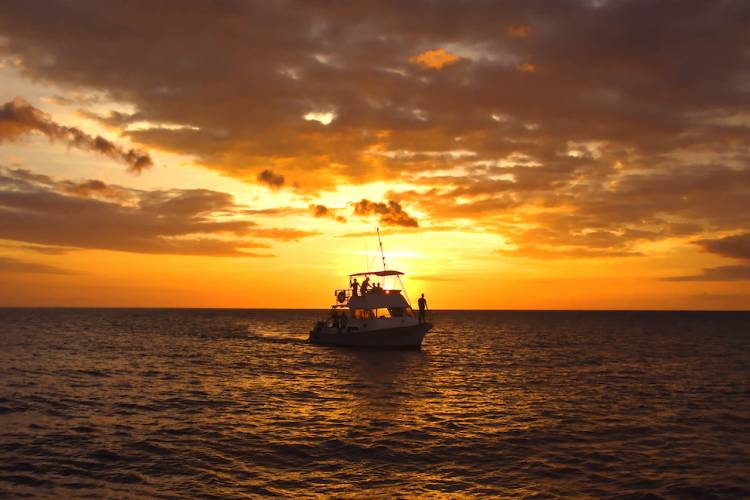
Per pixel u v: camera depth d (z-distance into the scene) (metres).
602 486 16.89
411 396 33.34
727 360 56.62
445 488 16.62
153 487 16.44
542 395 33.78
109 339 82.38
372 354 60.97
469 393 34.56
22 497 15.52
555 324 175.62
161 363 50.44
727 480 17.44
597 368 49.00
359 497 15.80
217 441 21.72
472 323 186.12
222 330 117.25
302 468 18.44
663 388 36.78
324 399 32.09
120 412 27.30
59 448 20.42
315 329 77.12
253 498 15.62
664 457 19.98
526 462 19.30
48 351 60.53
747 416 27.34
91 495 15.73
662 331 125.44
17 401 29.58
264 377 41.72
